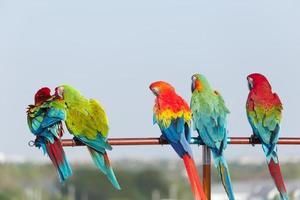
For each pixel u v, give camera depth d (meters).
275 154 18.25
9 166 94.75
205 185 17.48
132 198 100.75
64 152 18.14
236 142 18.42
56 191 94.31
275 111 18.86
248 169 99.12
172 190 104.44
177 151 17.91
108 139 18.22
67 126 18.34
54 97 18.66
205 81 19.08
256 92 19.17
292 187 70.62
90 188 96.19
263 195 84.56
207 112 18.55
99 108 18.55
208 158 18.08
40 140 18.30
